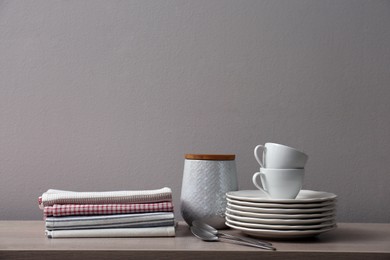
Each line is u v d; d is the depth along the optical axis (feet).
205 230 4.05
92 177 5.23
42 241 3.81
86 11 5.25
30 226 4.61
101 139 5.23
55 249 3.50
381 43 5.26
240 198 3.92
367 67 5.26
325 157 5.24
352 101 5.25
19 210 5.22
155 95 5.24
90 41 5.24
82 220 3.96
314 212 3.88
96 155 5.23
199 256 3.50
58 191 4.27
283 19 5.27
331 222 3.98
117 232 3.97
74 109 5.23
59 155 5.23
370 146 5.25
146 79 5.24
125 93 5.24
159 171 5.24
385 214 5.23
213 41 5.26
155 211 4.05
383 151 5.24
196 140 5.24
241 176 5.23
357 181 5.25
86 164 5.23
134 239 3.92
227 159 4.41
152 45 5.25
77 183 5.23
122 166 5.24
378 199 5.24
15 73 5.22
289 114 5.24
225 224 4.39
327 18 5.27
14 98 5.22
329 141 5.25
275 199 3.82
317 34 5.27
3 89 5.22
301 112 5.24
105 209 4.00
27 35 5.24
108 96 5.24
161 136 5.24
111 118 5.24
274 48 5.26
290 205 3.79
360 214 5.24
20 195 5.22
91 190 5.23
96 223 3.96
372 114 5.25
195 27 5.26
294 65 5.25
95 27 5.25
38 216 5.22
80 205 4.01
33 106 5.23
